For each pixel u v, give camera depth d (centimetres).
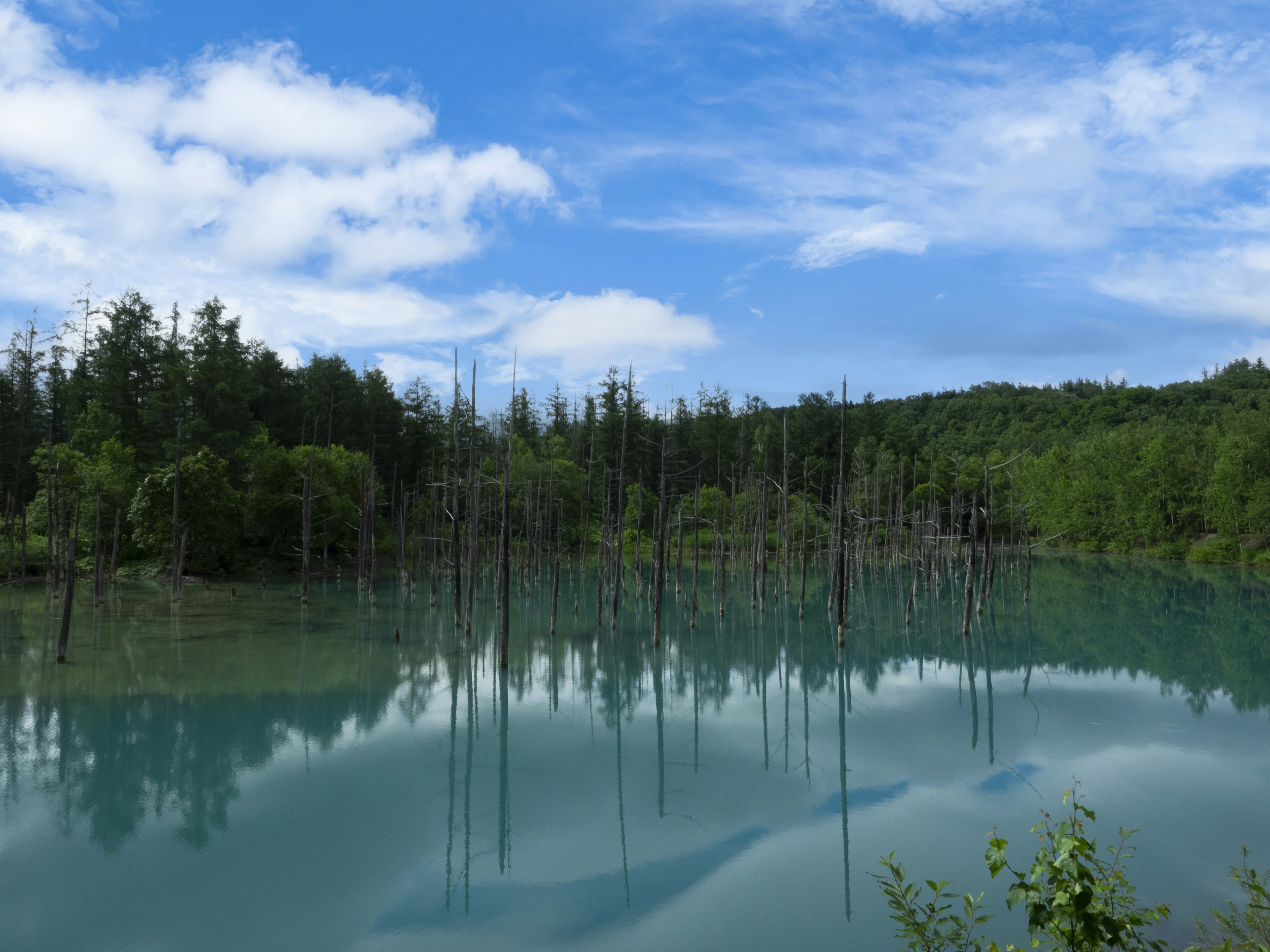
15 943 1117
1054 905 539
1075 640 3750
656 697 2692
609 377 10244
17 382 6650
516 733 2234
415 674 2886
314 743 2062
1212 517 7962
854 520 6312
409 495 7575
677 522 6044
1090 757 1952
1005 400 16512
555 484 7481
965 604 4391
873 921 1188
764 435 10581
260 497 5984
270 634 3566
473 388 3553
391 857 1420
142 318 6856
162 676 2686
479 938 1145
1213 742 2064
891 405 19862
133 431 6481
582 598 5581
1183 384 14938
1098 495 9475
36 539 5812
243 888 1291
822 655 3412
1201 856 1366
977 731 2217
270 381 8050
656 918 1205
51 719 2188
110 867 1359
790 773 1883
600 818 1608
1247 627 4072
